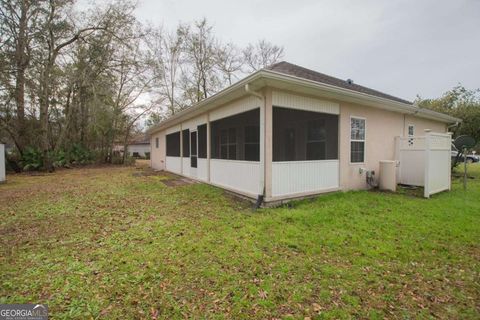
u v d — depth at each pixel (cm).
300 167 601
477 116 1194
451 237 367
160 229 412
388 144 830
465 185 759
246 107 612
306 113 684
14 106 1423
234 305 218
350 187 713
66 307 217
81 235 392
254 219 454
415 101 1856
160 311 212
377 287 245
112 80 1800
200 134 931
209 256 310
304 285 247
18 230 418
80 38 1555
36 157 1491
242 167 640
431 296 232
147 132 1831
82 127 1914
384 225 416
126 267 285
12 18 1268
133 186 881
